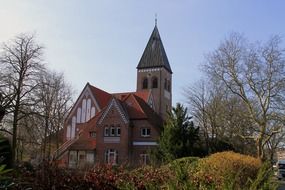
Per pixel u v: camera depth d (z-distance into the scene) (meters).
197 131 38.97
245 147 52.88
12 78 36.94
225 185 5.68
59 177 9.23
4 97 34.41
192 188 5.91
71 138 65.81
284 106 46.72
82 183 9.56
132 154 54.06
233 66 48.84
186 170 6.30
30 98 37.34
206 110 52.47
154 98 84.06
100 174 10.15
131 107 56.75
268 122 48.59
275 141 55.88
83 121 66.75
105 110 56.16
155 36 88.94
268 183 5.46
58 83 56.50
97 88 70.31
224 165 15.95
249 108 48.44
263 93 47.59
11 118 35.81
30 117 37.12
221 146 50.03
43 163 9.36
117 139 54.56
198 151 37.22
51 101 52.00
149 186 7.18
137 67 86.75
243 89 48.50
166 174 9.39
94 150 55.25
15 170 8.71
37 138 42.44
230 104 50.88
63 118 63.38
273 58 47.25
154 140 53.34
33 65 38.56
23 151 40.69
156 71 85.25
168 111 40.56
